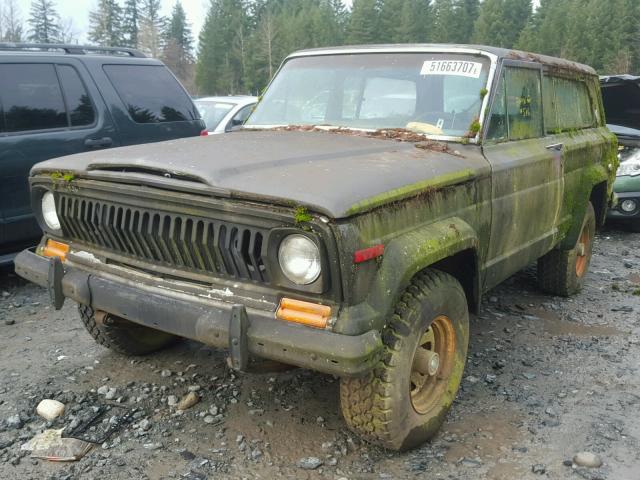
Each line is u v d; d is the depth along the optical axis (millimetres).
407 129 3945
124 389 3818
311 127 4230
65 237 3527
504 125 4098
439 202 3197
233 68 64750
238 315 2660
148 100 6570
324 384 3914
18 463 3059
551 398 3830
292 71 4668
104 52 6488
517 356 4465
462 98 3926
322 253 2504
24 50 5809
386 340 2896
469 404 3732
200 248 2840
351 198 2555
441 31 65062
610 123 9977
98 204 3188
